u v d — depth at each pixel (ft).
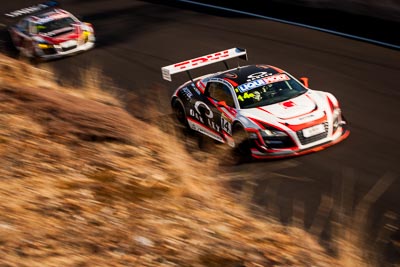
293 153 125.29
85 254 66.28
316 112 129.90
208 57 158.81
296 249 80.38
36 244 66.08
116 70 203.21
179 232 75.41
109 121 106.52
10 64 142.92
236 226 82.38
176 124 155.74
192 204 85.25
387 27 197.67
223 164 128.57
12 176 81.76
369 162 122.42
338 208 103.50
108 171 89.04
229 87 140.77
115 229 72.95
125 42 230.48
